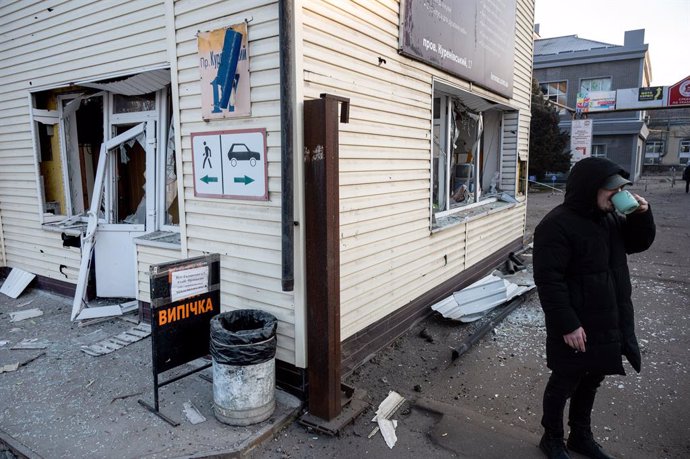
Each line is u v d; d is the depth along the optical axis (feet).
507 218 26.91
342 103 10.36
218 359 10.03
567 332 8.29
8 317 17.51
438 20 15.97
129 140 18.19
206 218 12.60
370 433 10.45
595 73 90.99
